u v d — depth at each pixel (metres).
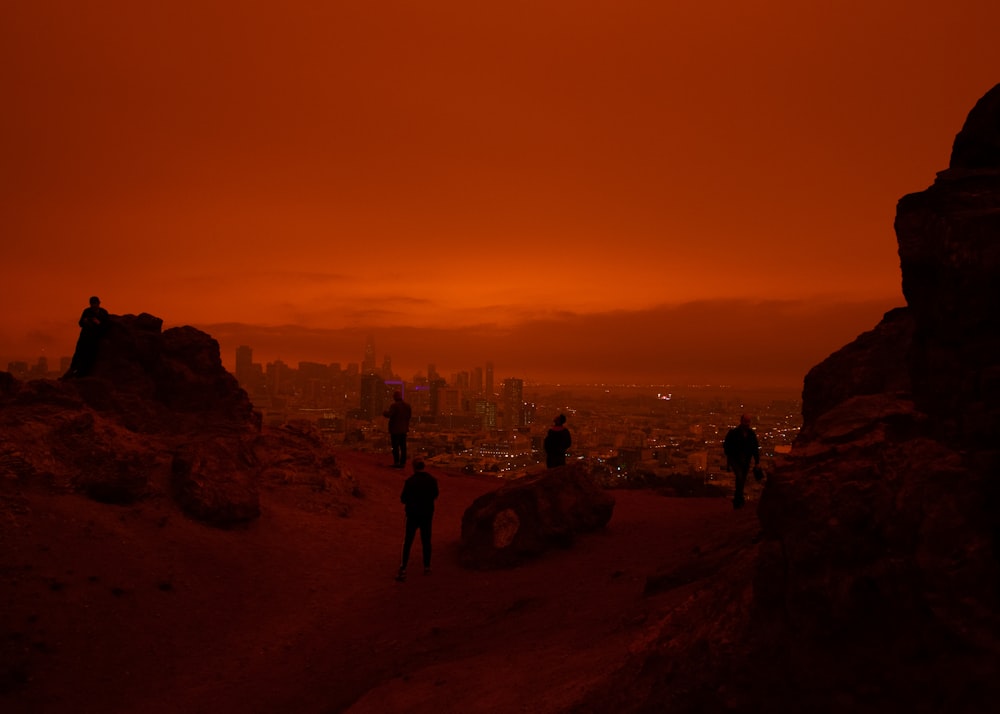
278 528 13.42
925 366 4.93
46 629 8.64
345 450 26.30
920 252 4.94
